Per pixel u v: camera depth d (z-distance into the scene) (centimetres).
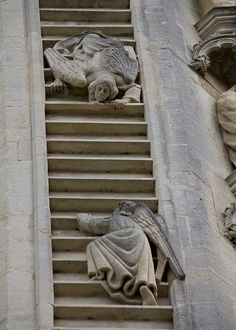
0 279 1691
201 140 1912
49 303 1656
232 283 1745
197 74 2023
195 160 1861
